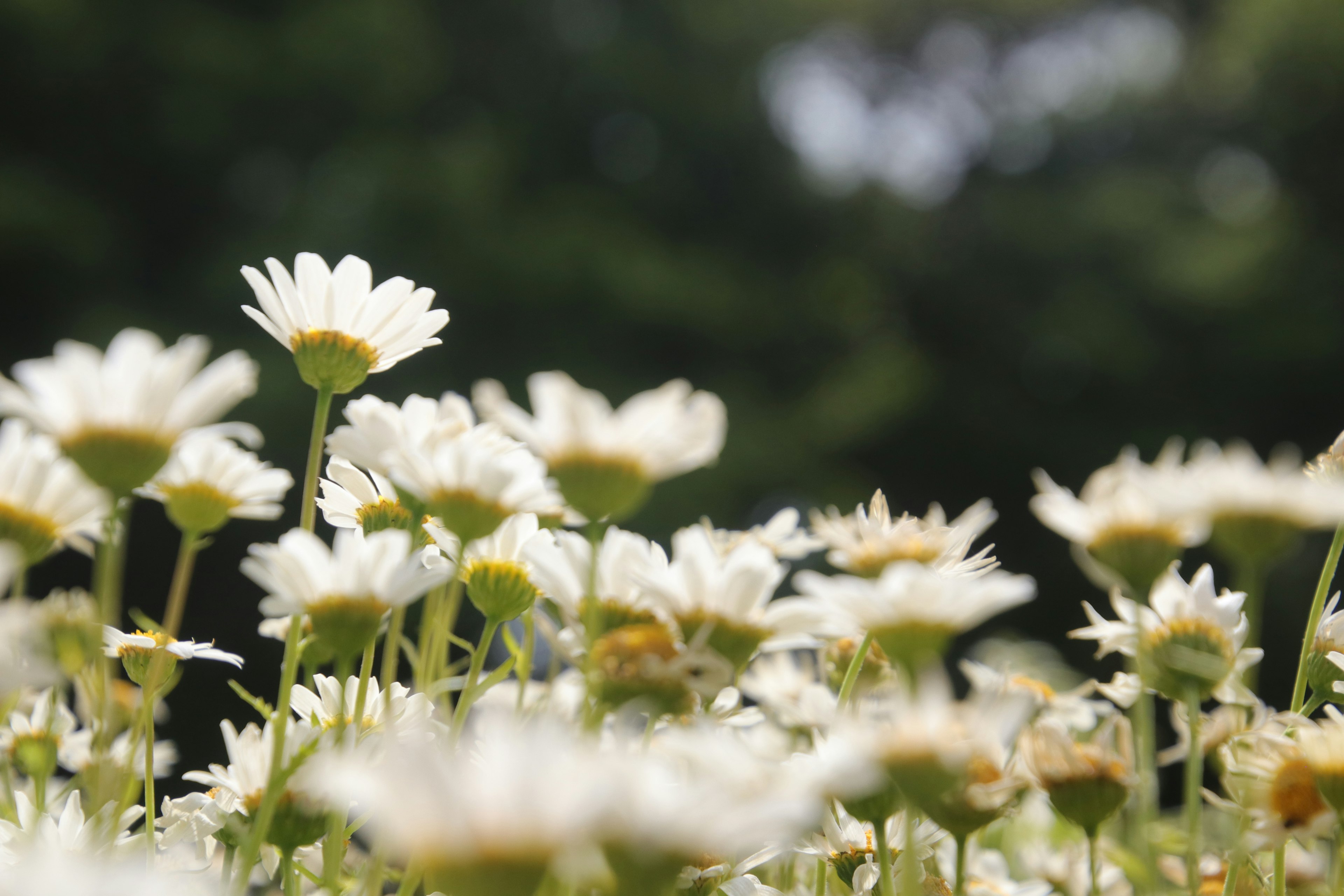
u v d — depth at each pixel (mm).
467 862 602
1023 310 15844
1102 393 14773
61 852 984
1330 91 15297
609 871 686
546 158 14359
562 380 940
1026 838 1884
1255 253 14633
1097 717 1585
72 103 12055
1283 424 14586
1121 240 15664
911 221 16844
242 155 12484
